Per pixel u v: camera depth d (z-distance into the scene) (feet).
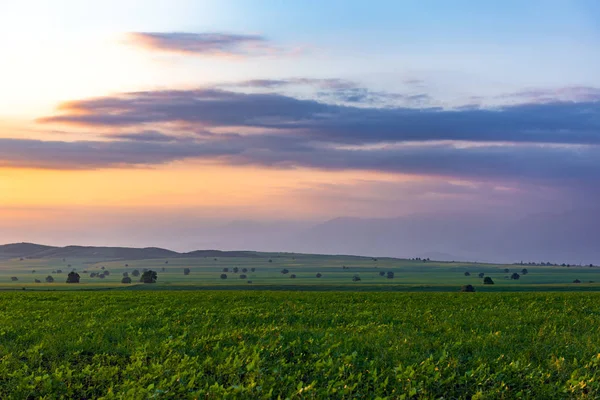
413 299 127.75
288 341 56.90
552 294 147.64
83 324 77.10
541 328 67.92
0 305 115.55
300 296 139.95
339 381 40.81
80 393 41.98
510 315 86.69
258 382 40.57
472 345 54.80
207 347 54.24
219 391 37.88
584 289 434.71
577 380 39.70
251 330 66.80
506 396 38.06
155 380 42.29
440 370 42.39
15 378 43.34
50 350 54.29
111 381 43.04
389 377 42.29
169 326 73.97
